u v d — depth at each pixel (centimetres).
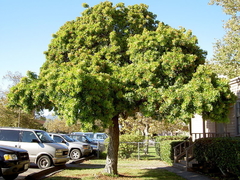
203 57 1084
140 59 988
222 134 1616
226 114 930
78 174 1157
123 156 2009
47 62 1166
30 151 1319
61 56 1121
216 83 934
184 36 1055
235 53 2275
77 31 1134
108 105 849
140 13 1184
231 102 922
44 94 938
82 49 1084
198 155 1288
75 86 802
